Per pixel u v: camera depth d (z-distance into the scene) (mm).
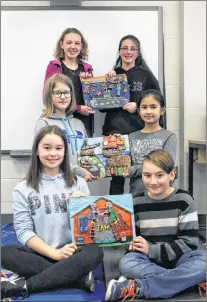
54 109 1910
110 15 2320
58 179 1549
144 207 1546
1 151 2371
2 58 2312
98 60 2330
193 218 1502
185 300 1337
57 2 2295
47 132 1523
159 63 2348
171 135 1882
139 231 1548
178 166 2416
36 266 1371
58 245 1484
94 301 1302
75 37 2086
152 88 2154
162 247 1453
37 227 1486
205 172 2406
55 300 1295
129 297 1330
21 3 2307
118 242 1475
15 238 1993
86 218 1483
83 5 2322
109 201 1519
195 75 2328
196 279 1370
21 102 2348
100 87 2066
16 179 2395
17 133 2365
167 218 1524
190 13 2291
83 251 1374
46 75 2117
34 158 1532
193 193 2402
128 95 2064
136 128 2082
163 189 1513
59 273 1319
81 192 1544
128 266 1402
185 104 2346
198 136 2363
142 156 1854
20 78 2328
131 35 2213
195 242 1480
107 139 1904
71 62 2141
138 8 2322
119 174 1850
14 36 2303
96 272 1566
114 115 2117
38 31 2305
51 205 1491
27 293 1317
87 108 2043
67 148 1572
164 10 2363
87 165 1856
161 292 1340
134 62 2186
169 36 2375
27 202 1491
